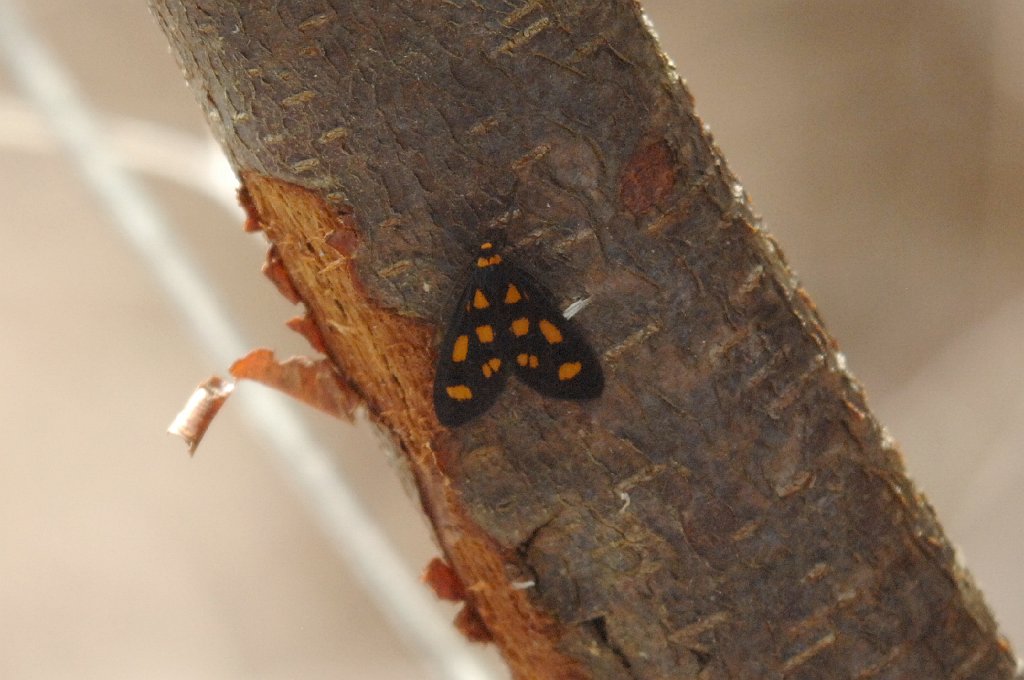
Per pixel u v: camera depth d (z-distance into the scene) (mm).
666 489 289
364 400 297
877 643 291
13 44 402
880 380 640
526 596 294
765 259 289
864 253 661
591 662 294
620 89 285
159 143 401
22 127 417
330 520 370
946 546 294
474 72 284
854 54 665
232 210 396
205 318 384
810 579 290
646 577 290
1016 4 634
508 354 288
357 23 283
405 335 291
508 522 292
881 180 665
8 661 660
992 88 646
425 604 367
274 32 283
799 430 289
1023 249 644
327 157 286
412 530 646
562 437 289
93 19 652
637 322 288
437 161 286
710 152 288
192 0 284
